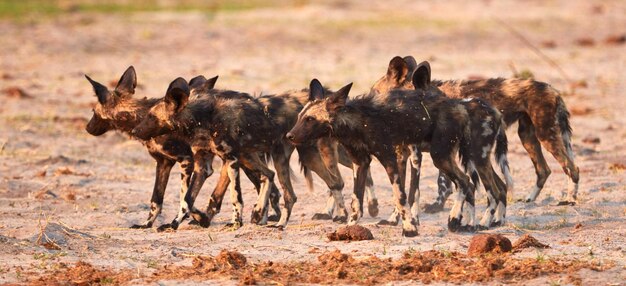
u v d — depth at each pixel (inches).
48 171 1781.5
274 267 1008.2
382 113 1234.0
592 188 1579.7
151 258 1076.5
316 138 1229.1
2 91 2659.9
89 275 978.1
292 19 4576.8
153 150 1339.8
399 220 1325.0
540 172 1499.8
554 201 1496.1
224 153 1310.3
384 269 985.5
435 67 3255.4
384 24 4478.3
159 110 1299.2
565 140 1496.1
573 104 2586.1
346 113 1227.9
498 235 1072.8
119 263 1048.2
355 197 1286.9
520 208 1421.0
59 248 1120.8
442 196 1427.2
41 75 3046.3
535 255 1042.7
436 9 5108.3
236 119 1306.6
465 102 1273.4
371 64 3380.9
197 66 3284.9
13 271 1002.7
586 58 3528.5
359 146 1256.2
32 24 4133.9
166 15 4638.3
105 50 3651.6
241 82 2888.8
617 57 3555.6
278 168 1341.0
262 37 4013.3
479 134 1268.5
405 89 1305.4
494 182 1285.7
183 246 1154.7
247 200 1528.1
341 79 2979.8
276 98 1355.8
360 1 5418.3
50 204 1493.6
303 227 1296.8
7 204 1487.5
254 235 1227.9
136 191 1622.8
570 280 928.9
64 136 2151.8
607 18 4753.9
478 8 5118.1
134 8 4916.3
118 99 1364.4
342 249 1108.5
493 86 1496.1
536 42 4045.3
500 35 4217.5
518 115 1493.6
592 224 1264.8
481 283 935.0
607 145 2060.8
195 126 1302.9
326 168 1357.0
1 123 2260.1
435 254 1043.9
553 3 5275.6
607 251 1064.8
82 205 1492.4
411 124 1240.8
